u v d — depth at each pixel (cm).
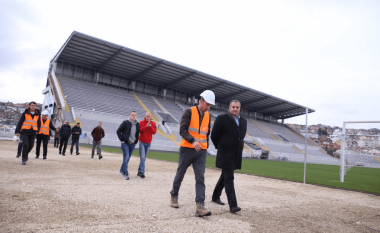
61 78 4116
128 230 276
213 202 459
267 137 5569
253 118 6769
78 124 1327
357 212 459
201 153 386
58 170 691
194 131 384
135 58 3997
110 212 340
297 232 315
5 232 245
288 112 6856
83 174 658
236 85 4997
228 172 398
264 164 2122
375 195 693
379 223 389
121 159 1248
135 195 461
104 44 3525
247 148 4397
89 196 422
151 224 303
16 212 308
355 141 1561
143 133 708
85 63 4262
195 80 4916
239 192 583
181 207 401
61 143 1239
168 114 4491
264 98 5738
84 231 263
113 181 593
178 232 282
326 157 5231
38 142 961
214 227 311
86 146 2394
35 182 498
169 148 3284
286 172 1359
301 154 4972
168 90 5509
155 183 618
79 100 3722
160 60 4053
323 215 416
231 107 413
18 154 918
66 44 3447
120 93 4650
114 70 4534
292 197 568
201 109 394
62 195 412
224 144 405
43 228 264
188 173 890
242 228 314
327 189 744
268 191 627
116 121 3541
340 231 333
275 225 338
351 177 1309
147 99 4950
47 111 963
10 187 437
